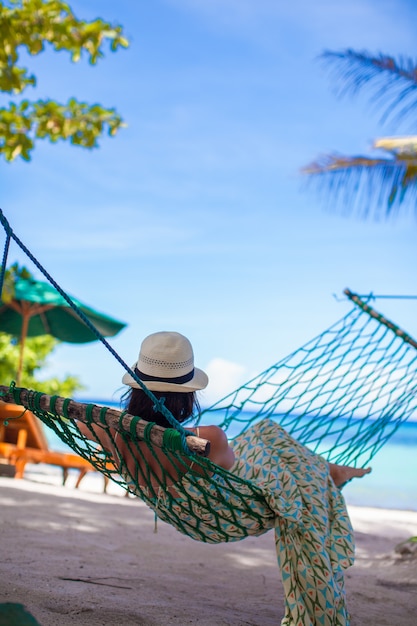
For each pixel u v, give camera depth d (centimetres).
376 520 855
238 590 427
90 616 328
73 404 297
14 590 352
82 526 567
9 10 832
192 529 331
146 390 280
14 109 904
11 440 991
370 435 446
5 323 1164
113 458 333
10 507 609
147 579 422
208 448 279
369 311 504
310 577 311
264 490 316
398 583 480
